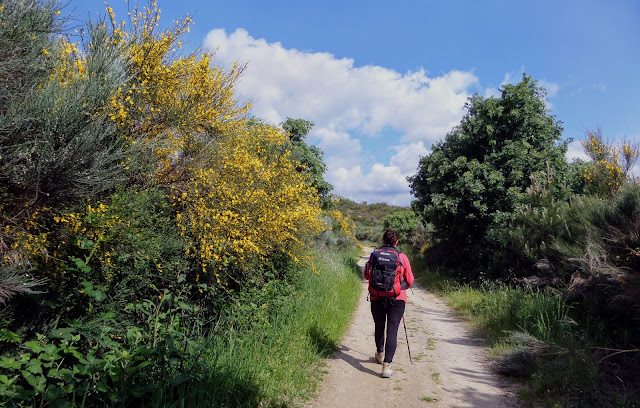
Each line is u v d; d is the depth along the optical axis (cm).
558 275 764
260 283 623
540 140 1378
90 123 309
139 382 307
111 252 349
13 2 288
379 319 496
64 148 285
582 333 537
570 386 406
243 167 502
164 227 414
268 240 550
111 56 369
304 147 1497
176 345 356
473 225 1409
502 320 701
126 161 357
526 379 455
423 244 2512
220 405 325
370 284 491
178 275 418
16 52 292
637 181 621
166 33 446
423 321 806
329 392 412
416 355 561
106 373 296
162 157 451
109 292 364
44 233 301
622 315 522
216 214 450
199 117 470
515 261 998
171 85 450
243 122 555
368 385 438
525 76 1389
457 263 1531
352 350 569
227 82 502
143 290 414
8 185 287
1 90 278
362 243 4416
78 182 300
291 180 690
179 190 461
